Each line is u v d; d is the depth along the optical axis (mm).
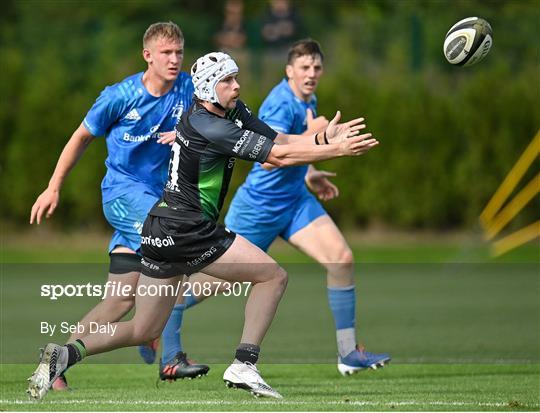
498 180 78125
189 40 96750
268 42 93188
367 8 96000
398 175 78438
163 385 28953
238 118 25188
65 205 81875
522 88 78312
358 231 80188
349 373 31016
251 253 24109
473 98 78250
